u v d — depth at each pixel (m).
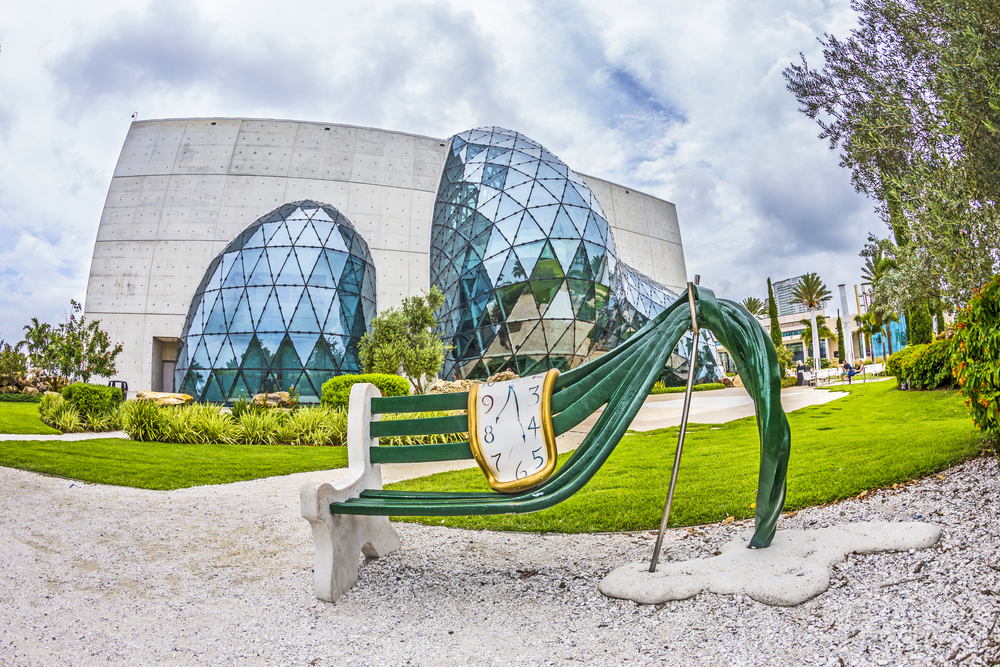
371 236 33.41
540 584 3.70
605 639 2.83
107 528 5.25
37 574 4.00
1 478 7.34
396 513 3.32
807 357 62.78
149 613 3.37
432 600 3.50
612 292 24.45
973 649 2.34
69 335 21.39
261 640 2.97
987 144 4.98
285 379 22.23
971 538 3.48
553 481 3.23
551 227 23.50
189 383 22.64
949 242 5.37
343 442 12.91
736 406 19.31
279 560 4.46
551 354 22.59
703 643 2.69
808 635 2.65
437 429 3.75
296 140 34.66
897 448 6.60
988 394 4.60
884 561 3.34
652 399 23.09
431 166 35.91
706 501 5.53
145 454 10.23
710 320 3.62
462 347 24.50
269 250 24.05
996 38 4.82
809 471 6.05
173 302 31.19
